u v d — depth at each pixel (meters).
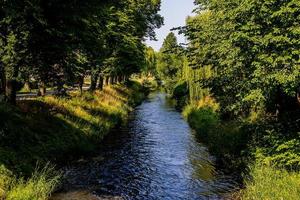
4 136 16.44
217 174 18.78
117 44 37.97
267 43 12.92
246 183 15.30
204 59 21.09
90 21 19.03
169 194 15.79
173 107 53.06
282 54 12.83
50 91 33.44
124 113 39.47
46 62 18.38
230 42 14.85
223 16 15.83
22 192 12.90
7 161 14.80
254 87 15.19
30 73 18.06
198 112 36.53
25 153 16.62
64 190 15.45
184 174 18.80
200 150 24.50
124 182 17.19
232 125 25.14
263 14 13.36
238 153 20.52
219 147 23.17
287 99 19.47
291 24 12.88
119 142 26.39
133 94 63.06
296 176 13.59
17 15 14.66
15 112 19.41
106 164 20.12
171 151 24.09
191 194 15.80
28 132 18.34
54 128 21.14
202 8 20.83
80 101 30.36
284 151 15.40
